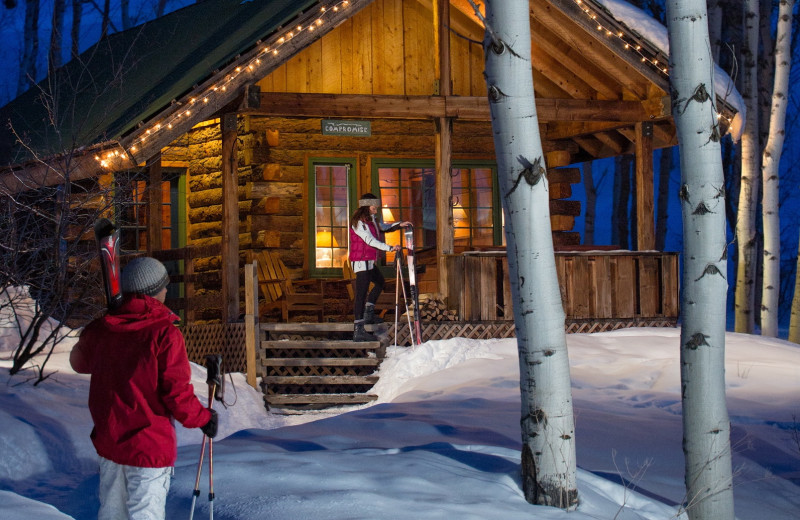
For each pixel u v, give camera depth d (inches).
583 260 531.8
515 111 194.1
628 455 270.5
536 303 193.5
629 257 542.3
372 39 584.7
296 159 579.5
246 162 569.6
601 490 217.5
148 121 431.2
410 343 496.1
